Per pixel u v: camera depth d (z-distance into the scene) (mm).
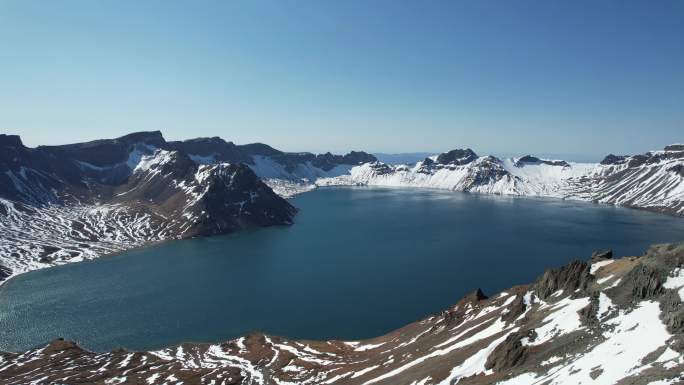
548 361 64125
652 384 41188
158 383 133375
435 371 85062
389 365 110875
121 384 132625
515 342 75562
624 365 49156
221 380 133625
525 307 103125
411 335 140125
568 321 76188
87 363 150375
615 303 73000
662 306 61719
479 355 82250
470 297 145500
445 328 127812
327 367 132500
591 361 55125
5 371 144875
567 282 97812
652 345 51281
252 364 146375
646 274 72938
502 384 63219
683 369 41500
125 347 167750
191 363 149250
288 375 132625
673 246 81250
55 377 138250
